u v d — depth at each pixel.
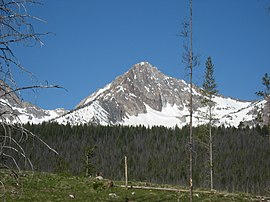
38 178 34.72
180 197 34.56
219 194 38.66
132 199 33.00
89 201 30.19
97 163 120.38
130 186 37.44
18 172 7.34
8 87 7.20
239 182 102.44
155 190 37.56
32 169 7.29
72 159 115.69
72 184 35.47
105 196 32.69
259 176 106.31
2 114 7.00
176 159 123.69
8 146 6.95
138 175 116.56
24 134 7.10
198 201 34.19
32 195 28.06
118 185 38.06
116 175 114.69
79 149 132.75
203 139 54.22
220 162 117.50
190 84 25.62
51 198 28.84
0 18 7.27
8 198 24.67
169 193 36.59
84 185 35.91
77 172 91.44
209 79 54.97
